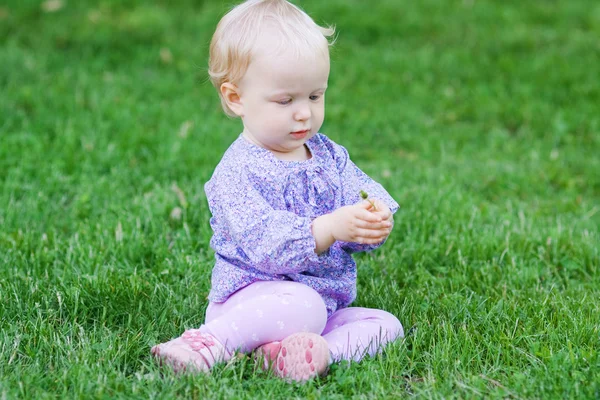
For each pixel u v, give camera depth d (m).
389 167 7.08
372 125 8.20
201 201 5.93
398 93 9.18
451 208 5.97
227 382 3.51
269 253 3.68
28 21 10.95
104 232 5.36
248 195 3.79
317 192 3.92
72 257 5.07
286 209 3.87
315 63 3.73
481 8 12.32
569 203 6.34
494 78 9.64
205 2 12.16
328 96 8.97
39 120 7.67
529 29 11.41
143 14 11.33
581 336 4.02
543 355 3.79
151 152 7.07
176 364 3.61
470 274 5.04
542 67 9.87
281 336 3.74
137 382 3.55
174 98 8.70
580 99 8.86
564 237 5.47
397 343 3.88
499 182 6.70
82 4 11.72
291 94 3.73
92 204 5.95
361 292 4.70
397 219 5.79
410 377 3.72
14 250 5.11
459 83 9.50
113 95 8.47
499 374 3.71
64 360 3.75
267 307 3.71
